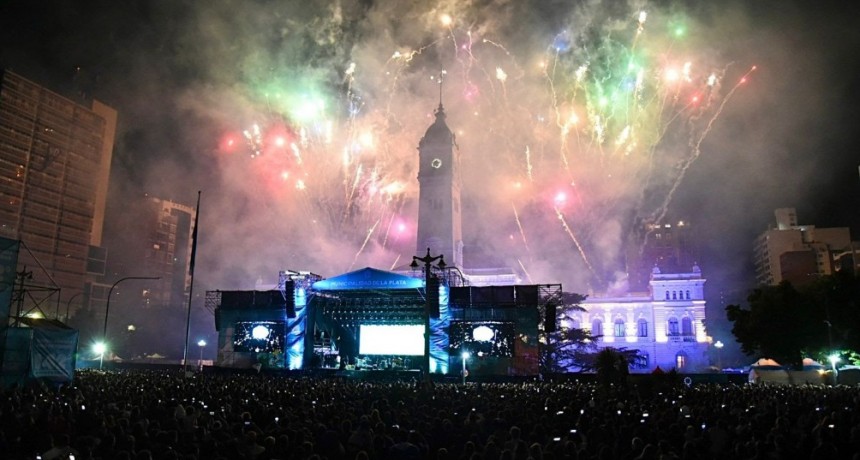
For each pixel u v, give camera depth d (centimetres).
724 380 6109
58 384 3572
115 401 2434
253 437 1366
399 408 2288
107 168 14112
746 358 13038
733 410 2389
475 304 6588
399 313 7212
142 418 1830
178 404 2034
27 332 3519
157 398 2438
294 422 1777
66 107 12888
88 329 11050
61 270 12481
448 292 6556
